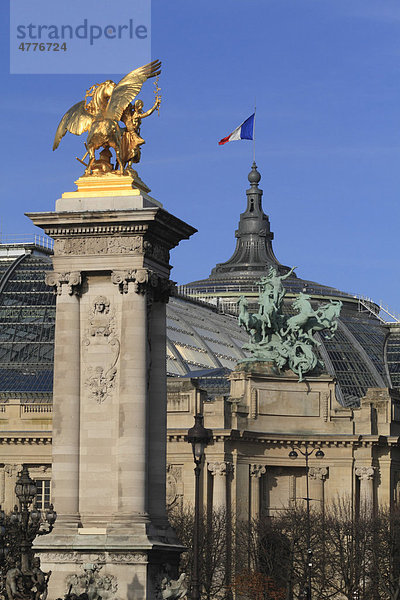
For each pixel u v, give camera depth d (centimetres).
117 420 12875
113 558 12556
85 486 12862
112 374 12900
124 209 12838
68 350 12975
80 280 12962
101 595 12381
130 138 13400
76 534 12675
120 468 12744
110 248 12962
